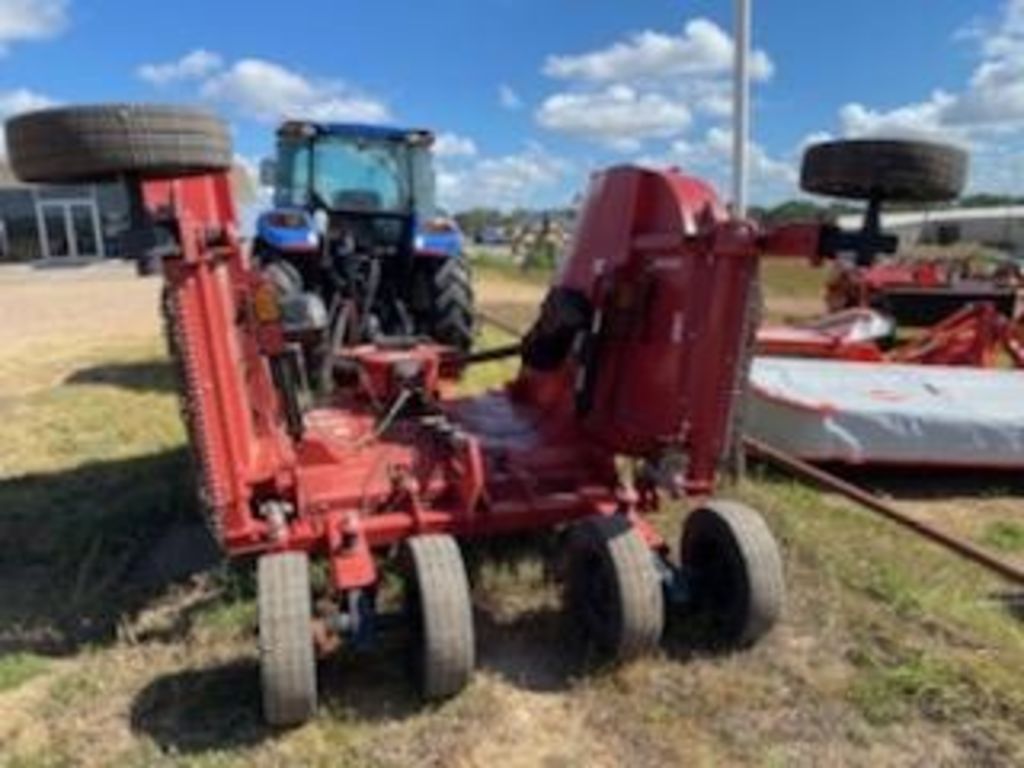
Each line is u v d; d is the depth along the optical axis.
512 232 38.44
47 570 4.80
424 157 8.98
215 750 3.25
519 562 4.52
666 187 4.02
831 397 6.47
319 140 8.70
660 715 3.42
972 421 6.04
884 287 11.95
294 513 3.82
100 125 3.41
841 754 3.23
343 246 8.52
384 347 5.24
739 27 6.82
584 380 4.39
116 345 12.60
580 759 3.20
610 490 4.20
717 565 3.88
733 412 3.72
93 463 6.56
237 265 3.92
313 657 3.28
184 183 3.97
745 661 3.75
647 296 4.04
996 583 4.58
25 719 3.47
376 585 3.76
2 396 9.09
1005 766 3.17
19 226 33.62
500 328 12.73
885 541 5.05
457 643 3.35
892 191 3.67
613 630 3.57
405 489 3.98
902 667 3.71
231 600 4.30
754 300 3.62
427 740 3.29
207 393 3.53
